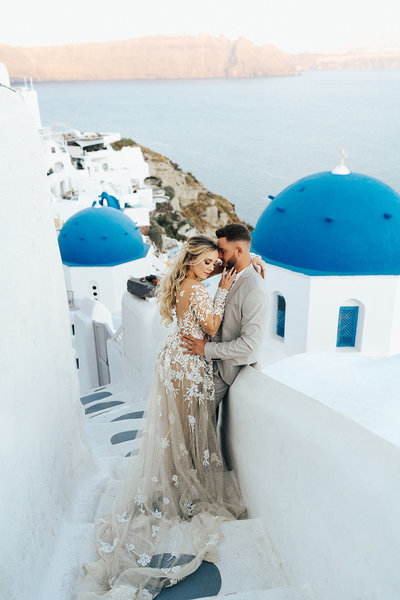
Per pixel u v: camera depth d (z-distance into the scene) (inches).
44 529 97.4
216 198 4175.7
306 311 359.6
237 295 115.6
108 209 708.7
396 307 357.7
